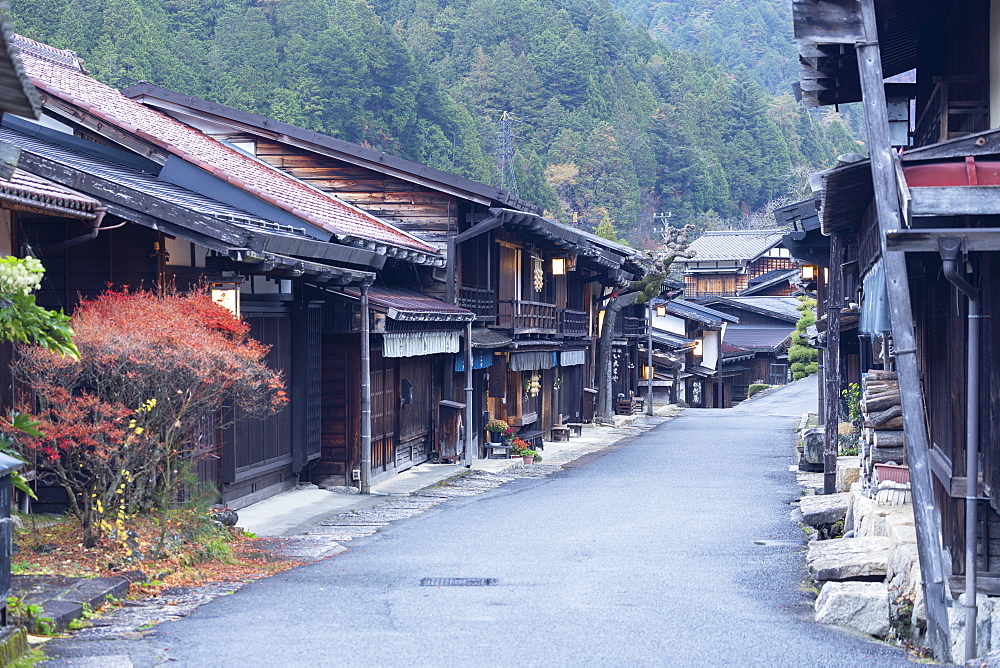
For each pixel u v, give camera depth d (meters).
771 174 129.25
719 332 62.53
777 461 25.14
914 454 8.25
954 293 9.16
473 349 24.56
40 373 11.01
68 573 9.70
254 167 22.03
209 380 11.09
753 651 7.50
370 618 8.62
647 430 37.50
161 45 75.56
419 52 98.56
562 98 115.56
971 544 7.93
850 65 10.79
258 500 16.69
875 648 7.77
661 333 60.06
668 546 12.89
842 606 8.63
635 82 128.75
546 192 97.62
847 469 17.20
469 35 118.31
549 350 30.67
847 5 8.84
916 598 8.49
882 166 8.46
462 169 87.50
